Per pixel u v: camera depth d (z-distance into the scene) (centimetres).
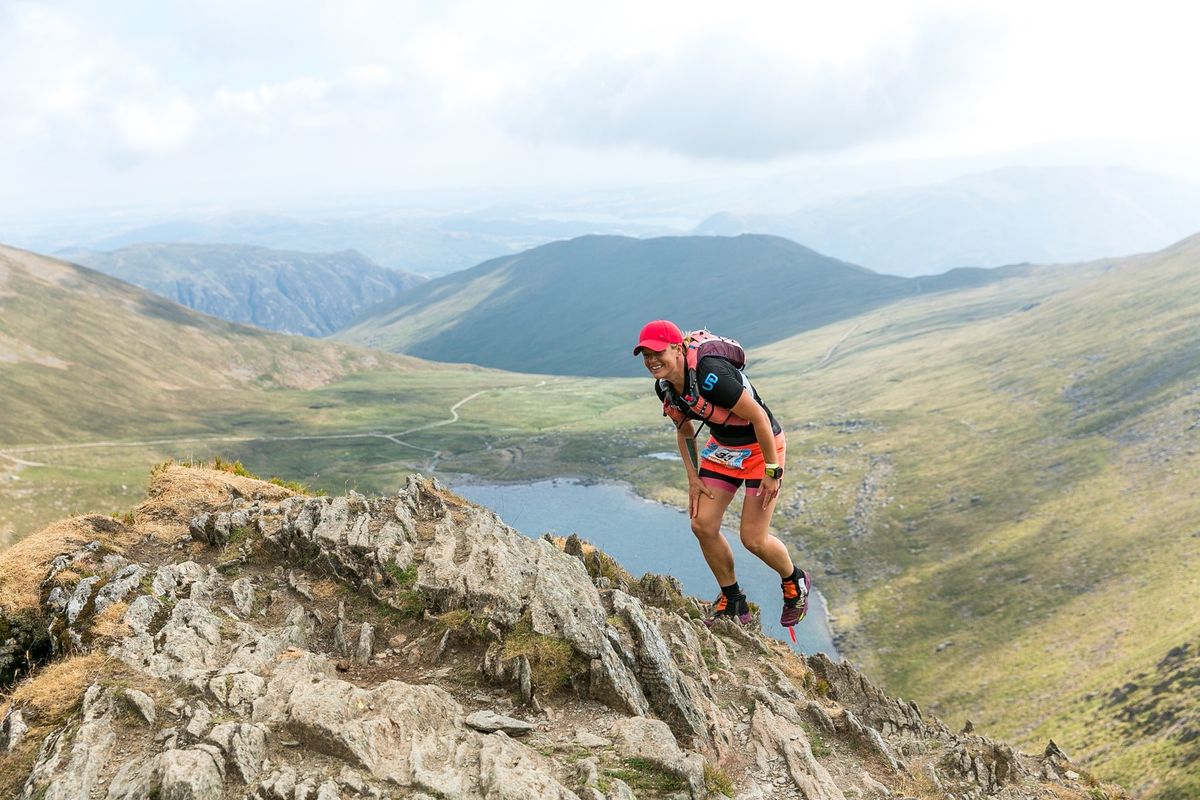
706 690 1027
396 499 1297
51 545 1172
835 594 19125
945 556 19912
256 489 1477
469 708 799
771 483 654
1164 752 10188
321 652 929
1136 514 19038
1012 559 18712
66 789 592
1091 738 11538
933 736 1482
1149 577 16150
